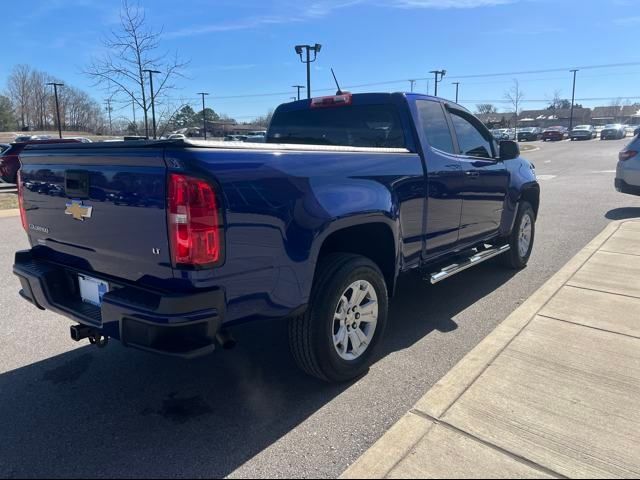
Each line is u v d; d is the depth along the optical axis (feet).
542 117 386.32
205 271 8.84
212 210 8.79
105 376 12.50
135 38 53.72
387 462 8.65
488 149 18.62
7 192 55.83
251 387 11.89
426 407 10.26
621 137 193.77
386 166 12.71
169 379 12.32
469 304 17.38
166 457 9.29
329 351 11.18
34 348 14.14
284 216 9.92
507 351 12.77
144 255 9.32
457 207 15.93
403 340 14.40
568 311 15.53
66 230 11.08
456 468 8.49
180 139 8.67
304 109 16.89
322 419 10.46
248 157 9.38
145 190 9.04
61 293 11.53
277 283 9.96
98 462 9.16
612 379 11.35
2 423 10.42
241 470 8.91
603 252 22.75
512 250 20.74
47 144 11.38
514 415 9.96
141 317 8.78
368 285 12.13
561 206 38.81
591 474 8.34
